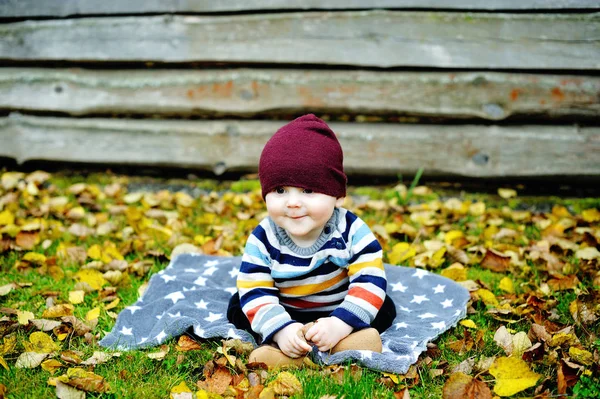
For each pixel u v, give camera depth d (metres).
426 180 3.76
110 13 3.71
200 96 3.73
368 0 3.46
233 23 3.59
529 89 3.44
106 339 2.08
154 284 2.46
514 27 3.38
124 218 3.35
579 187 3.69
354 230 2.05
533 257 2.73
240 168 3.83
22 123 3.96
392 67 3.52
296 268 1.99
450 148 3.60
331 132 2.00
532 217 3.29
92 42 3.75
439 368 1.93
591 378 1.81
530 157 3.54
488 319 2.25
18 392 1.80
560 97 3.43
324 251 1.99
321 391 1.76
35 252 2.90
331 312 2.06
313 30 3.53
